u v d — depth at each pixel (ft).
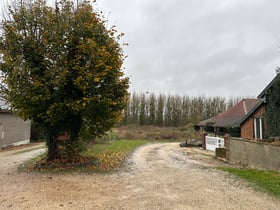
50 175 32.78
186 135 145.38
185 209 19.40
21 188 25.79
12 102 37.27
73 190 24.99
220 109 194.70
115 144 92.73
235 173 34.37
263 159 39.40
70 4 40.50
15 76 35.60
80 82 36.14
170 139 139.64
